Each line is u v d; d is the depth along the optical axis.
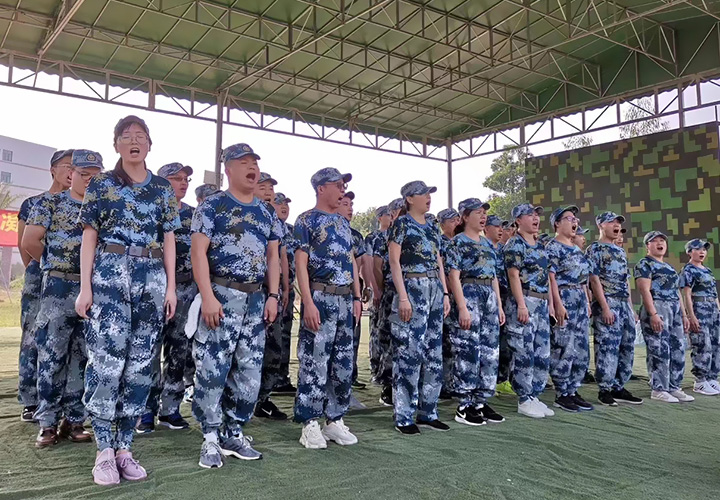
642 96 11.52
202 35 9.67
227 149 2.87
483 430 3.53
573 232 4.49
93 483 2.38
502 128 14.27
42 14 8.77
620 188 11.21
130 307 2.51
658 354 4.78
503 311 4.45
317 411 3.10
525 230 4.13
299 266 3.16
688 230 10.23
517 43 10.98
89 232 2.50
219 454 2.69
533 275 4.10
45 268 3.01
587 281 4.58
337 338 3.19
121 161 2.62
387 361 4.49
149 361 2.56
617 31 10.78
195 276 2.70
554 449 3.07
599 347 4.56
